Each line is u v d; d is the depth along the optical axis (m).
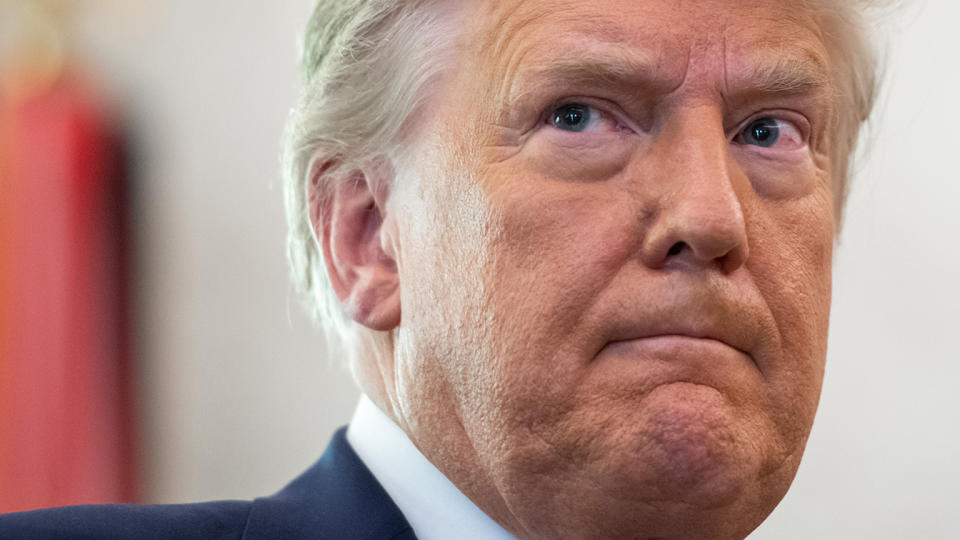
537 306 1.50
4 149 4.30
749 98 1.56
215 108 4.66
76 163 4.36
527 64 1.54
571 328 1.49
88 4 4.50
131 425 4.38
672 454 1.45
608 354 1.49
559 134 1.53
